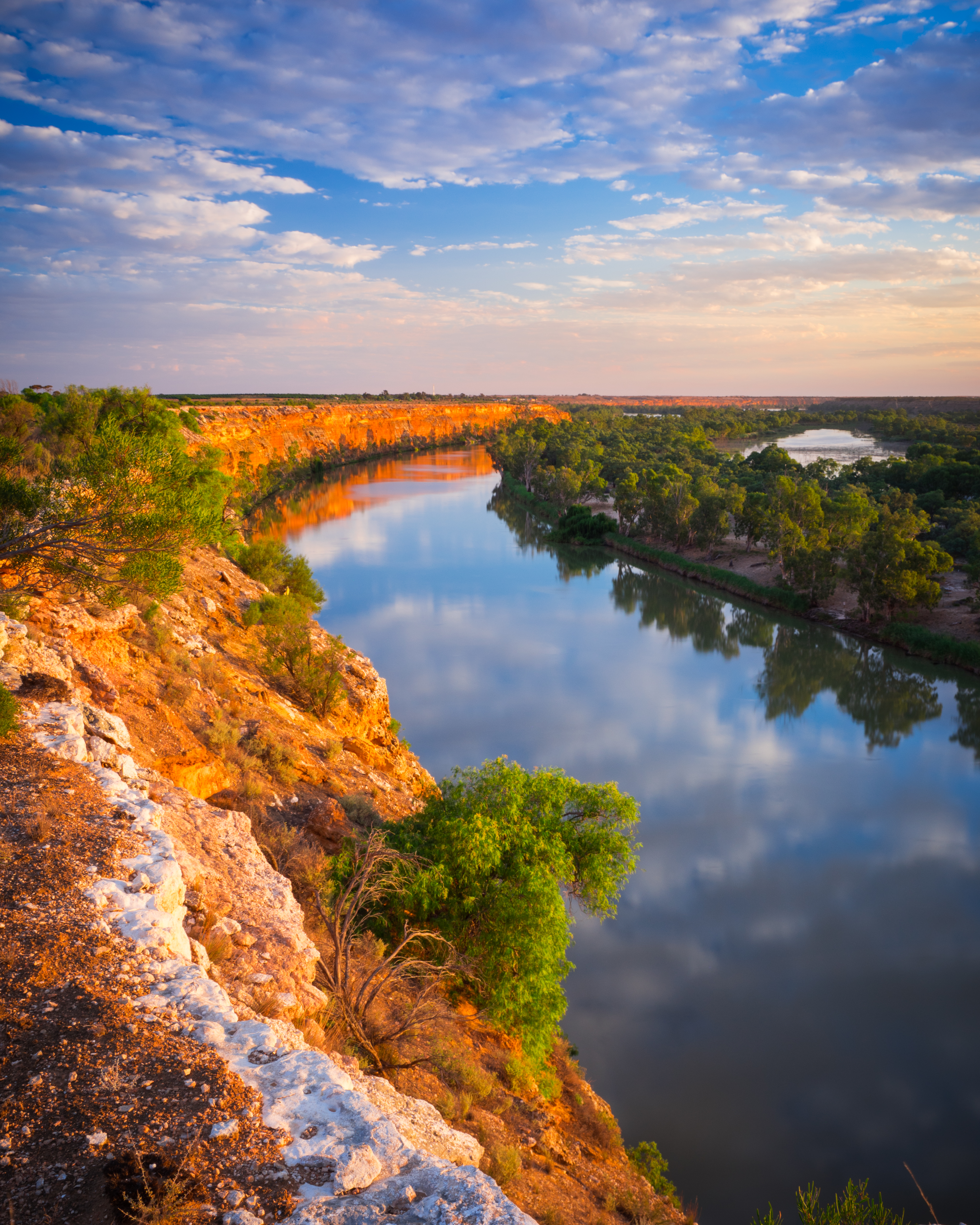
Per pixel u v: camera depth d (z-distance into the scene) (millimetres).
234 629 29797
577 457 149375
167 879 7945
